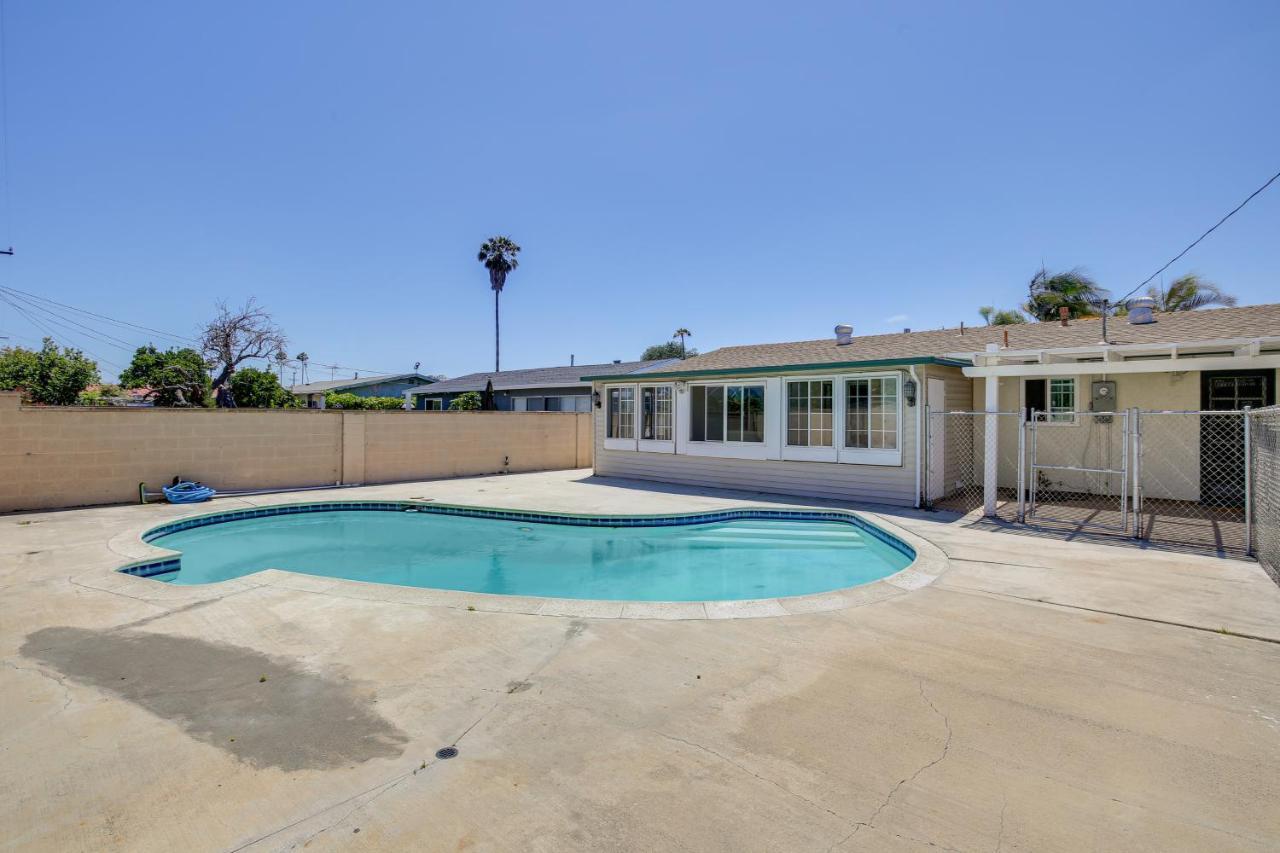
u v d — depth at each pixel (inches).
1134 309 490.0
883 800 104.0
